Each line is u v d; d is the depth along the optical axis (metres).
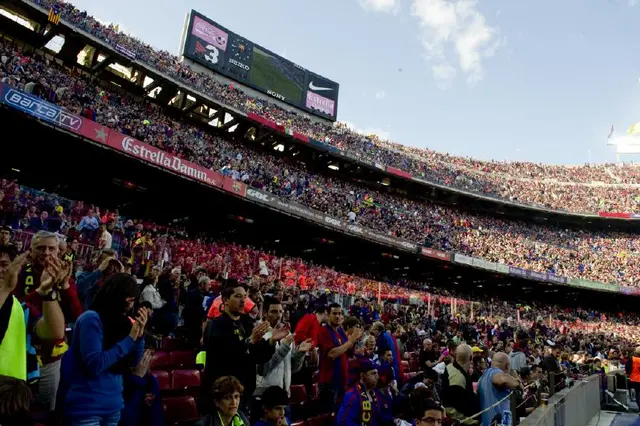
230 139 36.66
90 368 3.36
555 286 45.25
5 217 11.92
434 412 4.42
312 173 39.38
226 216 32.25
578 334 31.48
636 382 13.36
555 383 10.05
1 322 3.18
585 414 11.36
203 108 36.25
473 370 8.90
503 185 50.62
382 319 17.08
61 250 5.88
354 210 35.75
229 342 4.43
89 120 20.28
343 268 40.78
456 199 49.03
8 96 17.61
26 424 2.23
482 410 5.93
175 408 5.66
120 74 31.52
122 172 25.06
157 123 27.61
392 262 42.31
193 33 36.41
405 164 44.22
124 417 4.08
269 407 4.00
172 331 9.44
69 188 26.47
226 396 3.81
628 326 39.28
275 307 6.07
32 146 22.05
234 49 38.94
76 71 29.61
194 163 24.66
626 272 44.31
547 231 50.00
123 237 14.09
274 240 37.19
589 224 51.94
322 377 6.25
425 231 39.50
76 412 3.38
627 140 58.62
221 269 16.67
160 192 28.05
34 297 4.06
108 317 3.62
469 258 38.00
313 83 44.16
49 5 25.47
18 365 3.26
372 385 5.29
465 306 27.38
